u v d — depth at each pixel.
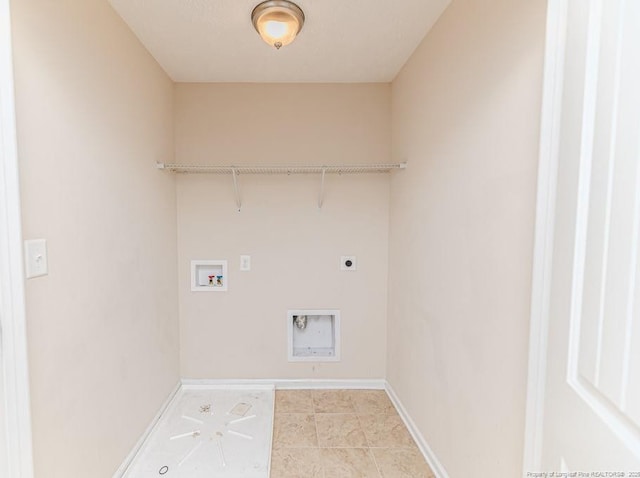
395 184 2.29
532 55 0.98
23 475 0.98
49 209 1.12
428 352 1.76
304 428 2.01
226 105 2.34
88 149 1.33
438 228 1.64
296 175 2.40
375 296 2.48
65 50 1.20
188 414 2.13
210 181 2.37
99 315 1.41
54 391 1.14
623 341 0.61
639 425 0.56
